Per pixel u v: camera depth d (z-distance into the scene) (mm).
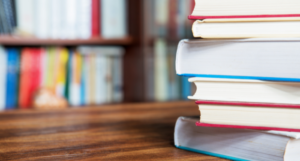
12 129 811
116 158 599
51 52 1634
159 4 1692
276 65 593
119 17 1704
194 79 623
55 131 786
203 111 621
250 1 605
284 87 591
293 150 569
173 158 604
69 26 1616
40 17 1570
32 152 628
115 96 1793
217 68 621
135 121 905
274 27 601
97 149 644
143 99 1686
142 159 596
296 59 585
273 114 589
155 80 1703
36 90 1586
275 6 599
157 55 1707
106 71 1760
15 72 1585
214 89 617
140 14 1692
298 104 582
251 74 604
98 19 1662
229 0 612
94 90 1725
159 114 1053
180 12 1722
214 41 620
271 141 576
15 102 1586
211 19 613
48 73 1631
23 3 1542
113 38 1688
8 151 633
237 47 610
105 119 944
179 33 1731
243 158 599
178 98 1767
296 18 593
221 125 605
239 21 606
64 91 1656
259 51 601
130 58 1769
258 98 599
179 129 657
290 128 581
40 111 1204
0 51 1549
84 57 1699
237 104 600
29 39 1549
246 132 597
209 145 626
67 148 649
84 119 949
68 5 1606
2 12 1505
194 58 634
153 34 1697
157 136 734
